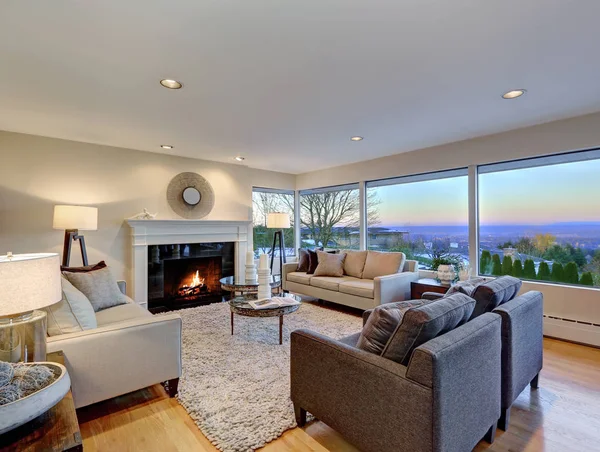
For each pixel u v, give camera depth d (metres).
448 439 1.28
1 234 3.58
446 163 4.22
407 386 1.30
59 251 3.92
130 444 1.74
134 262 4.41
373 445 1.43
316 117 3.18
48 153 3.86
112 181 4.32
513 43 1.90
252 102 2.79
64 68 2.17
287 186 6.43
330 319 3.93
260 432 1.81
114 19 1.66
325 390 1.66
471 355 1.43
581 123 3.16
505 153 3.68
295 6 1.56
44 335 1.58
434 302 1.56
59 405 1.28
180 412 2.04
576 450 1.69
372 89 2.54
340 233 5.89
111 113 3.03
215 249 5.35
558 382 2.42
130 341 1.98
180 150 4.55
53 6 1.54
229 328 3.57
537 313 2.22
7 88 2.47
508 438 1.77
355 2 1.53
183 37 1.82
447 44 1.91
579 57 2.06
